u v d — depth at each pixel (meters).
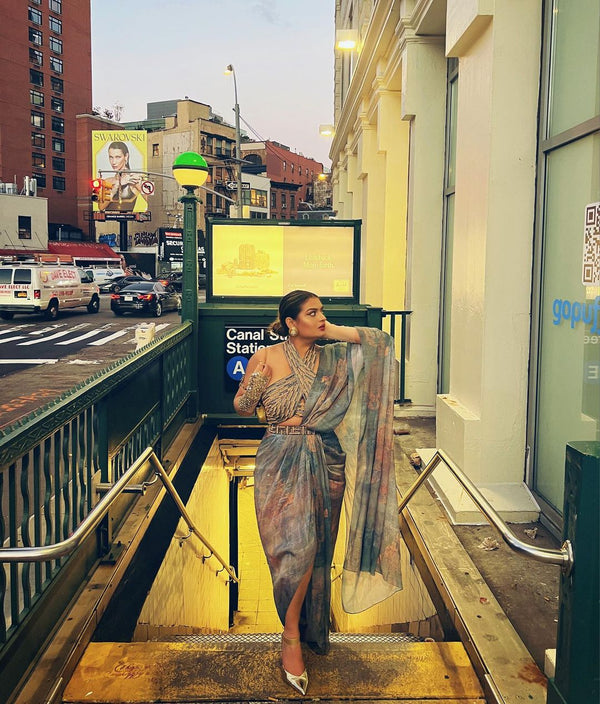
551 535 3.97
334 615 7.42
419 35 7.27
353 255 6.99
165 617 4.10
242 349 6.79
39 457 2.59
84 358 15.85
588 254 3.50
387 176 9.93
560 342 3.95
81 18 86.38
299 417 2.73
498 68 4.21
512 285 4.34
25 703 2.29
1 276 25.00
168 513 4.42
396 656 2.80
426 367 7.39
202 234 77.12
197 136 77.00
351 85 12.84
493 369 4.36
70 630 2.71
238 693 2.55
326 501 2.75
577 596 2.00
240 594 9.52
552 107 4.10
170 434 5.38
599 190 3.45
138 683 2.57
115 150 70.38
